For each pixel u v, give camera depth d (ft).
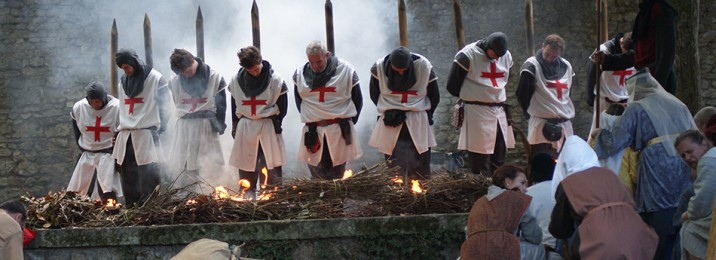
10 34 75.00
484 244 28.07
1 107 74.90
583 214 26.53
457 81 41.96
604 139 30.99
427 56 74.69
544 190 30.27
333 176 41.96
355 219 35.09
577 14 74.84
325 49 41.65
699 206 26.73
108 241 35.73
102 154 45.83
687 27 39.01
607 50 44.27
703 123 30.37
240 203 36.45
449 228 35.01
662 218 29.94
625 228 26.04
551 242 29.63
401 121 40.86
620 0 75.00
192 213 36.17
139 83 43.42
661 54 31.68
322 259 35.14
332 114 41.52
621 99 45.19
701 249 26.78
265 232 35.19
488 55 41.81
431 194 36.32
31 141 74.84
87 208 38.06
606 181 26.78
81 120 46.06
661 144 30.19
